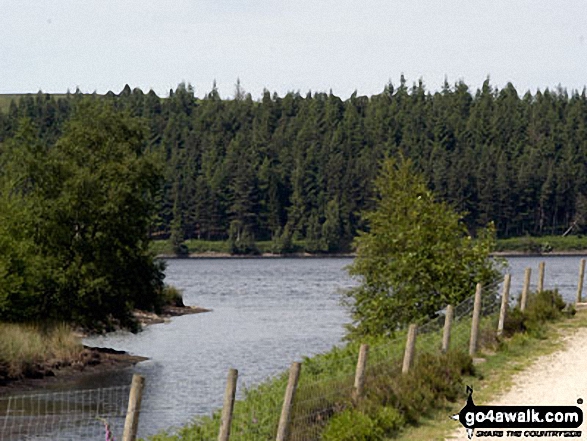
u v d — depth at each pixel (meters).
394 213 54.66
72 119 88.06
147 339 85.00
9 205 77.25
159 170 86.31
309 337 84.50
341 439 27.48
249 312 114.94
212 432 30.14
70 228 81.44
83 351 67.31
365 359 31.02
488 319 44.22
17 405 49.03
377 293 53.66
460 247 52.78
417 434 29.03
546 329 44.94
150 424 43.94
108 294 82.00
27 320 75.12
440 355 36.56
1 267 70.12
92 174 82.50
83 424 43.59
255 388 38.66
